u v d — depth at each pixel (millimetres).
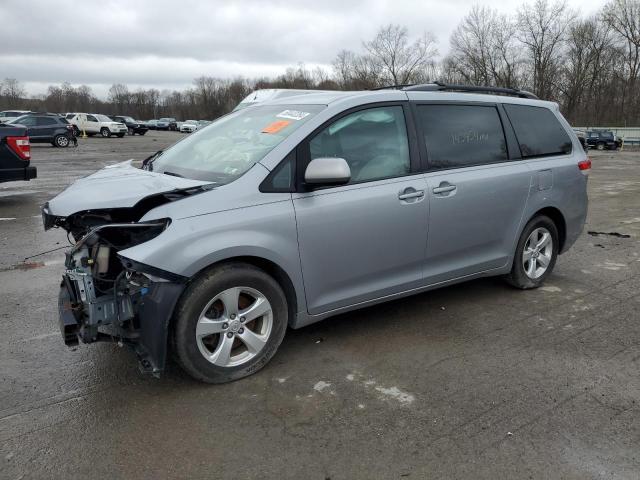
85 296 3084
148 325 3035
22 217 8836
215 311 3295
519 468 2602
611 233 8016
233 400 3197
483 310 4648
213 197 3227
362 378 3467
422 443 2793
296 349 3871
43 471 2584
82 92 116812
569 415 3049
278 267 3414
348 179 3410
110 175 3807
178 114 111812
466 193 4281
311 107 3867
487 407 3131
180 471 2588
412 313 4566
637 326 4328
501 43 66250
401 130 4047
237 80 100812
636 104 63688
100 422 2980
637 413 3074
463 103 4484
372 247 3811
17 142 9719
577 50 65812
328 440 2818
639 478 2533
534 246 5074
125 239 3242
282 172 3455
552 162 5039
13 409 3105
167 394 3264
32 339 4059
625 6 63188
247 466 2623
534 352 3848
